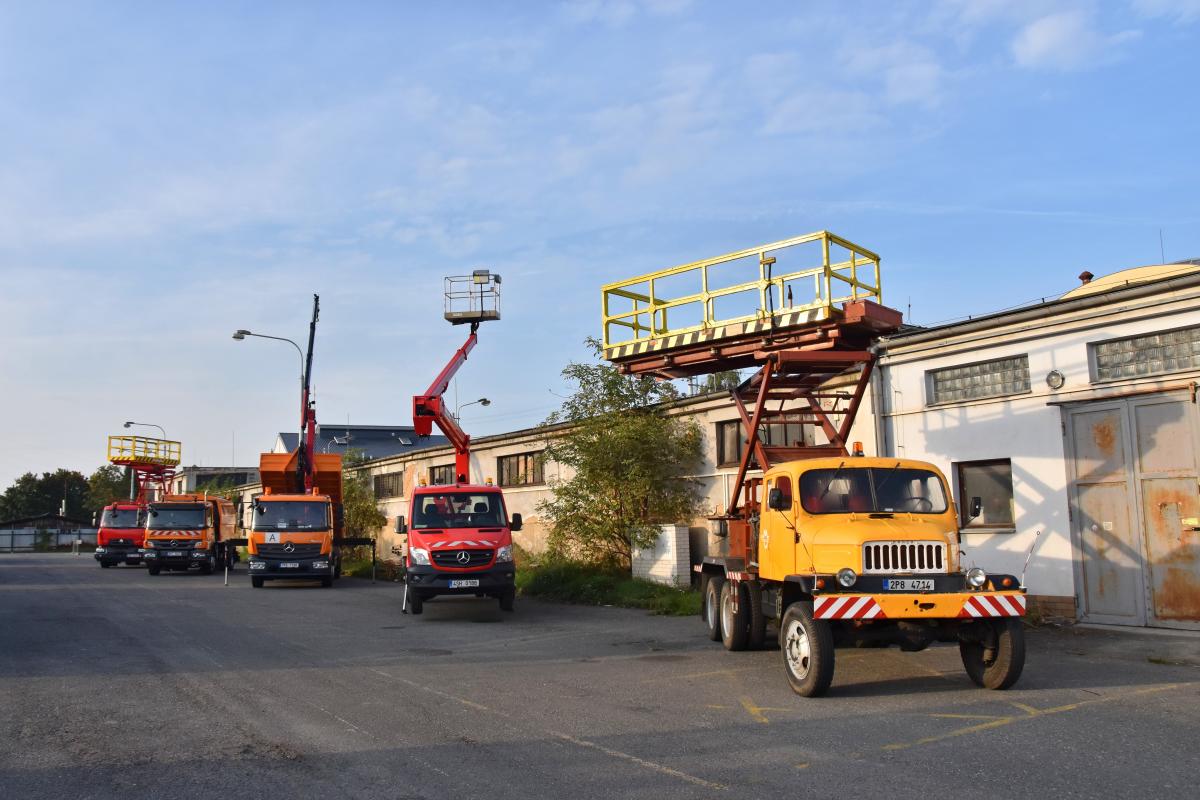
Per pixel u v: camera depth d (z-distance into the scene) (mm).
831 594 8281
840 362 12273
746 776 5820
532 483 26484
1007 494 13898
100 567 37531
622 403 20109
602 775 5887
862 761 6145
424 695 8711
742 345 13117
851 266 12641
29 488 106625
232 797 5539
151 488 44875
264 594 22094
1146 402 12250
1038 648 11086
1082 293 14492
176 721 7598
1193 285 11625
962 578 8586
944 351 14484
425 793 5562
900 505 9586
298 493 28000
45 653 11609
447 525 17031
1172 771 5836
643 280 14344
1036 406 13359
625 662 10797
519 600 19547
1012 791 5445
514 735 7023
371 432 63031
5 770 6156
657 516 19891
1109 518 12578
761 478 11016
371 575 30094
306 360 28766
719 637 12477
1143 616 12164
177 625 14930
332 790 5648
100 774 6043
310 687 9156
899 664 10219
